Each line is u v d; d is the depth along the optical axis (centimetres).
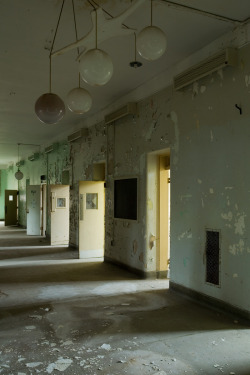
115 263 739
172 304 465
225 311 423
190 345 333
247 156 399
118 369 286
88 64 288
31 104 768
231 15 393
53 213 1059
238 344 336
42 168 1370
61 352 317
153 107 596
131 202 673
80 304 464
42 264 757
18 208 1823
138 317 411
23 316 415
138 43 295
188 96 504
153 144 595
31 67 552
